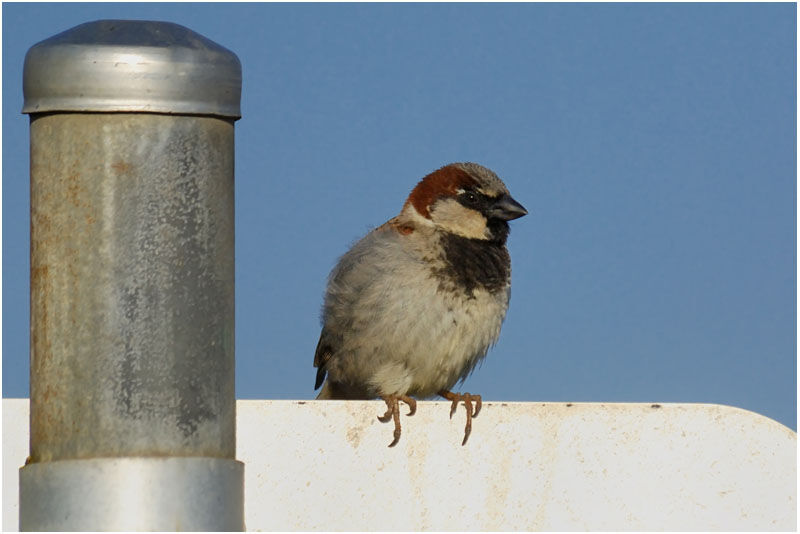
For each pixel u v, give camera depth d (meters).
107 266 6.01
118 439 5.95
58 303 6.04
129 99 6.03
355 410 7.04
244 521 6.58
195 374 6.06
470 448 7.02
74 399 5.98
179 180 6.09
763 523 6.97
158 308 6.03
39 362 6.11
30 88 6.17
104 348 5.98
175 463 5.95
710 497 6.98
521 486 7.00
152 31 6.22
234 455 6.26
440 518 6.95
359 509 6.94
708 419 7.04
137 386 5.98
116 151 6.04
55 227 6.07
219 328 6.16
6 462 7.03
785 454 7.01
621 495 6.99
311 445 6.98
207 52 6.18
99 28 6.23
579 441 7.04
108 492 5.89
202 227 6.13
